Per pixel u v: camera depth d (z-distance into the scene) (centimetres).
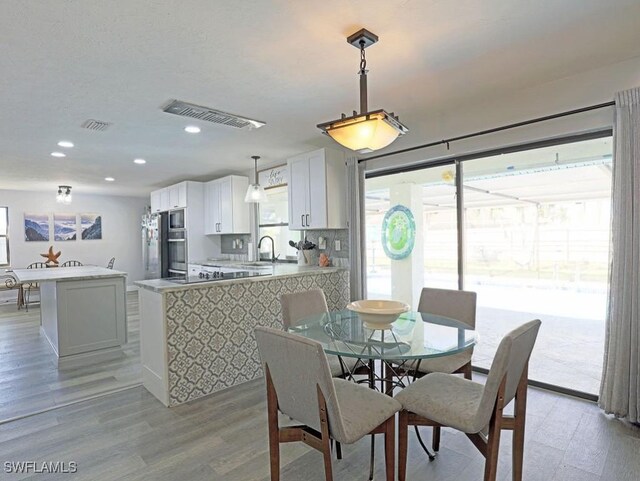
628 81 240
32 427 246
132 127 344
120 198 859
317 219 412
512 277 511
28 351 415
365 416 162
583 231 425
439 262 395
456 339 203
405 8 177
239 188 563
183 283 295
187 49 208
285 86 262
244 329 324
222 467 201
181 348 284
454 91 283
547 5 178
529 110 283
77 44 199
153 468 201
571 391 282
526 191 439
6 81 243
